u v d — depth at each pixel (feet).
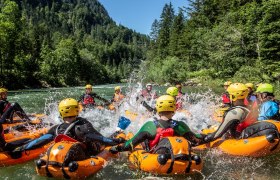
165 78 160.04
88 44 455.22
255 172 17.62
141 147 20.24
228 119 20.81
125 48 511.40
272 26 92.94
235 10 139.95
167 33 250.57
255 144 20.12
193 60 165.89
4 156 19.57
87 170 16.85
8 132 25.63
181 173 16.84
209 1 194.49
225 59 111.86
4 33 150.20
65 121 18.08
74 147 17.13
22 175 17.79
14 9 159.02
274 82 90.22
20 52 167.84
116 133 23.75
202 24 191.83
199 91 94.68
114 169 18.47
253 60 104.53
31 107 53.06
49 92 109.50
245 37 107.45
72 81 217.15
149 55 281.33
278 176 16.88
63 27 650.84
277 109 22.90
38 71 185.98
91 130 17.94
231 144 21.35
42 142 18.24
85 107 44.14
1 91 30.40
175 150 16.84
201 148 22.72
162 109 18.08
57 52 213.46
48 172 16.66
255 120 21.61
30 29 261.24
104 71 299.79
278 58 94.99
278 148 20.62
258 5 112.57
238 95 20.99
